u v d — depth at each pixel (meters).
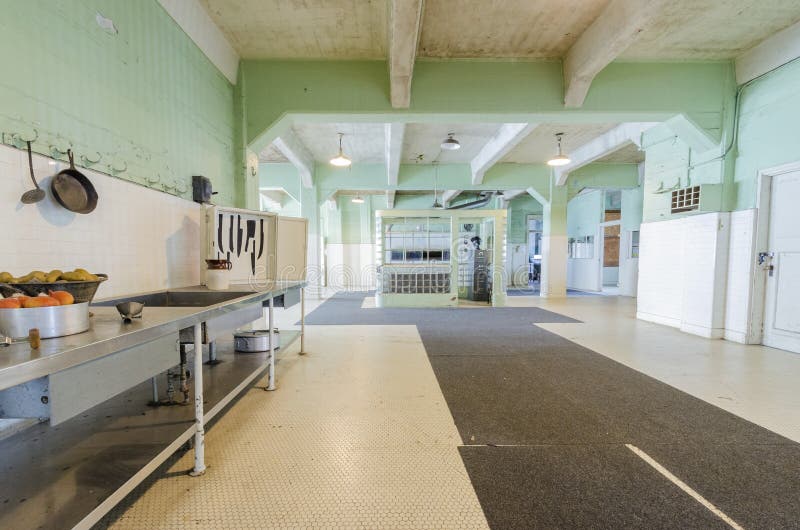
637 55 4.00
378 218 7.42
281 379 2.97
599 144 6.59
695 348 3.96
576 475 1.68
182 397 2.00
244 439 2.01
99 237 2.09
